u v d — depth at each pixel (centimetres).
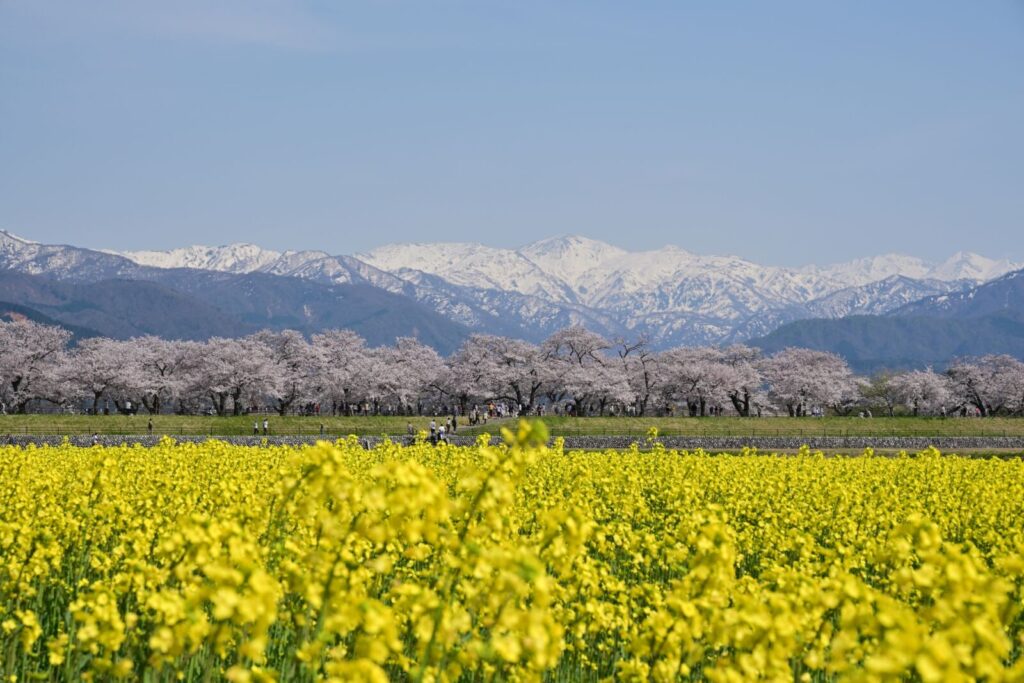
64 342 17188
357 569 1130
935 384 18425
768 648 1044
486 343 18375
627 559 2214
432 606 1065
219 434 11719
